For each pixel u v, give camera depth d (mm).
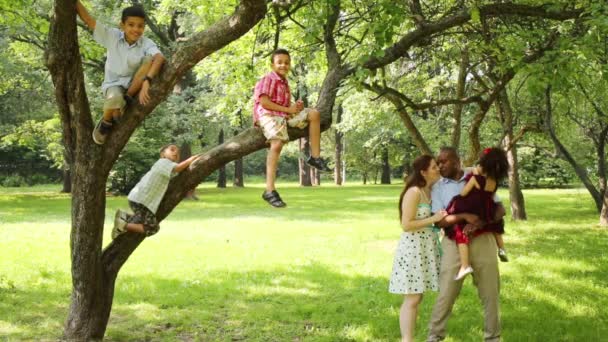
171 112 27812
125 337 6148
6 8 8930
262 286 8477
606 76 7137
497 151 5352
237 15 4891
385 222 17109
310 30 6383
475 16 6348
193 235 14117
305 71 19344
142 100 4801
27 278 8828
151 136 31703
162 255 11141
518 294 7930
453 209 5340
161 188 5574
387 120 18250
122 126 5242
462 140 24500
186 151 29484
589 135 17984
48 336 6027
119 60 4898
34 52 19891
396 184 46938
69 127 5371
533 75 7125
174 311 7156
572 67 7082
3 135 26938
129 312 7109
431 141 24688
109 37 4879
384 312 7055
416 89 14594
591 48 7133
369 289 8266
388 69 14102
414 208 5262
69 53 4891
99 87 26688
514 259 10727
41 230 14773
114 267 5891
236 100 12344
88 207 5488
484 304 5434
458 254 5406
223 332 6375
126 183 33031
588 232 14812
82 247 5605
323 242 12977
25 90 27453
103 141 5281
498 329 5426
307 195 31047
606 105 16266
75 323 5715
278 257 10977
